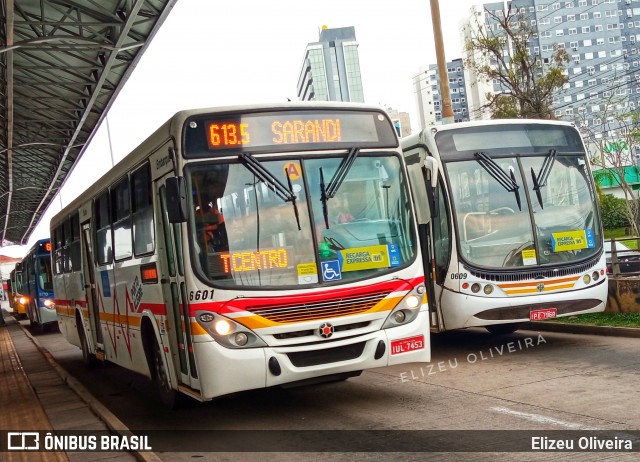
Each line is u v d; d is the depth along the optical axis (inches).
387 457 236.7
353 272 296.8
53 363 639.1
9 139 1169.4
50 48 784.3
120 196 401.7
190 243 284.0
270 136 300.8
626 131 1561.3
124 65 901.8
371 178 311.7
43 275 1145.4
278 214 292.8
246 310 280.1
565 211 439.5
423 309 311.9
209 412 343.3
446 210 421.1
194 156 290.4
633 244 1059.3
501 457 224.4
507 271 415.2
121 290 406.0
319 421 301.6
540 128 449.7
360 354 295.1
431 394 333.4
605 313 514.0
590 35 4153.5
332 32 5305.1
